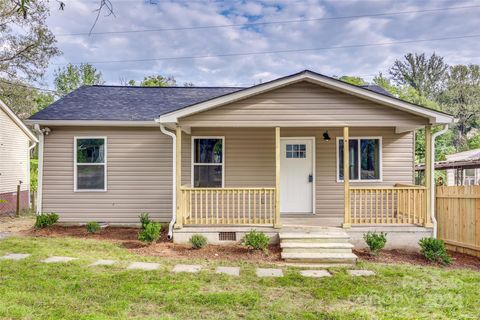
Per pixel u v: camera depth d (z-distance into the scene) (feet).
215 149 33.40
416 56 163.32
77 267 19.33
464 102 147.33
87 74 124.57
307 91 26.16
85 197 33.40
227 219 26.89
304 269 20.59
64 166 33.32
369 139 33.55
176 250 24.32
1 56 66.90
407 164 33.45
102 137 33.53
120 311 13.46
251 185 33.14
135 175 33.63
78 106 35.09
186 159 33.22
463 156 63.46
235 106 26.18
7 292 15.06
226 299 14.97
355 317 13.44
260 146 33.27
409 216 26.76
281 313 13.76
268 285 17.34
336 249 23.30
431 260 22.77
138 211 33.55
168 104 36.35
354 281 18.10
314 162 33.06
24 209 50.55
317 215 32.22
